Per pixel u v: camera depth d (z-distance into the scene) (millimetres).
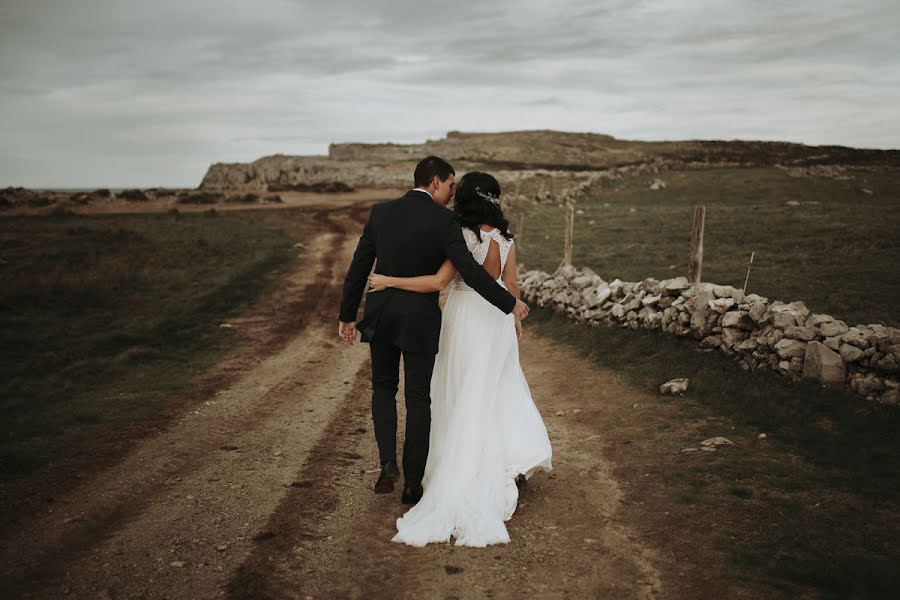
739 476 4164
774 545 3156
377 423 3889
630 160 97812
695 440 5051
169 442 5473
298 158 117812
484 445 3711
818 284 10375
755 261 13172
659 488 4066
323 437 5617
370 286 3836
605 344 8750
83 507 3920
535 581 2924
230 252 22828
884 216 18859
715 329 7270
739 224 19047
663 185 37469
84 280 15070
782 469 4238
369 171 83125
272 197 49719
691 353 7461
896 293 9414
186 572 3002
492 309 3922
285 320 13211
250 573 2984
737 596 2717
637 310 9047
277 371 8875
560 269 12586
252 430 5883
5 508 3885
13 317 11648
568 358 8711
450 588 2861
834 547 3094
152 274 17391
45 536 3467
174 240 24547
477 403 3766
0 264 17875
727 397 5977
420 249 3643
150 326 11531
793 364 5992
